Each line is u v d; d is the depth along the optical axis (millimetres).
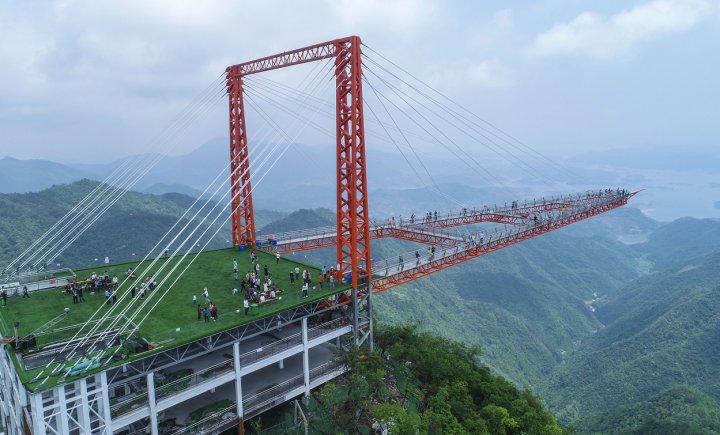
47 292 50000
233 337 40781
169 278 54500
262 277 54562
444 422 44969
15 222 176250
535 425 51469
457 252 68500
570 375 190000
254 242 70312
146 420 38875
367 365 45562
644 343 189125
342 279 52688
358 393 41906
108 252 179000
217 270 57938
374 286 56844
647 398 142250
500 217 92562
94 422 34562
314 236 79562
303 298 46438
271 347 44656
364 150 50719
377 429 42938
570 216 86000
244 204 69812
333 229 85500
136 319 41281
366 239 52875
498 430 49438
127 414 34531
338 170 51562
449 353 62531
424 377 55219
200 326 39250
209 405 41375
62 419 30734
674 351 170750
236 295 48188
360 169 51125
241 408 40812
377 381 44469
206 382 38875
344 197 52344
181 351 39000
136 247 185000
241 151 67062
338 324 51438
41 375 31312
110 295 46844
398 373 52719
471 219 93688
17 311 44062
